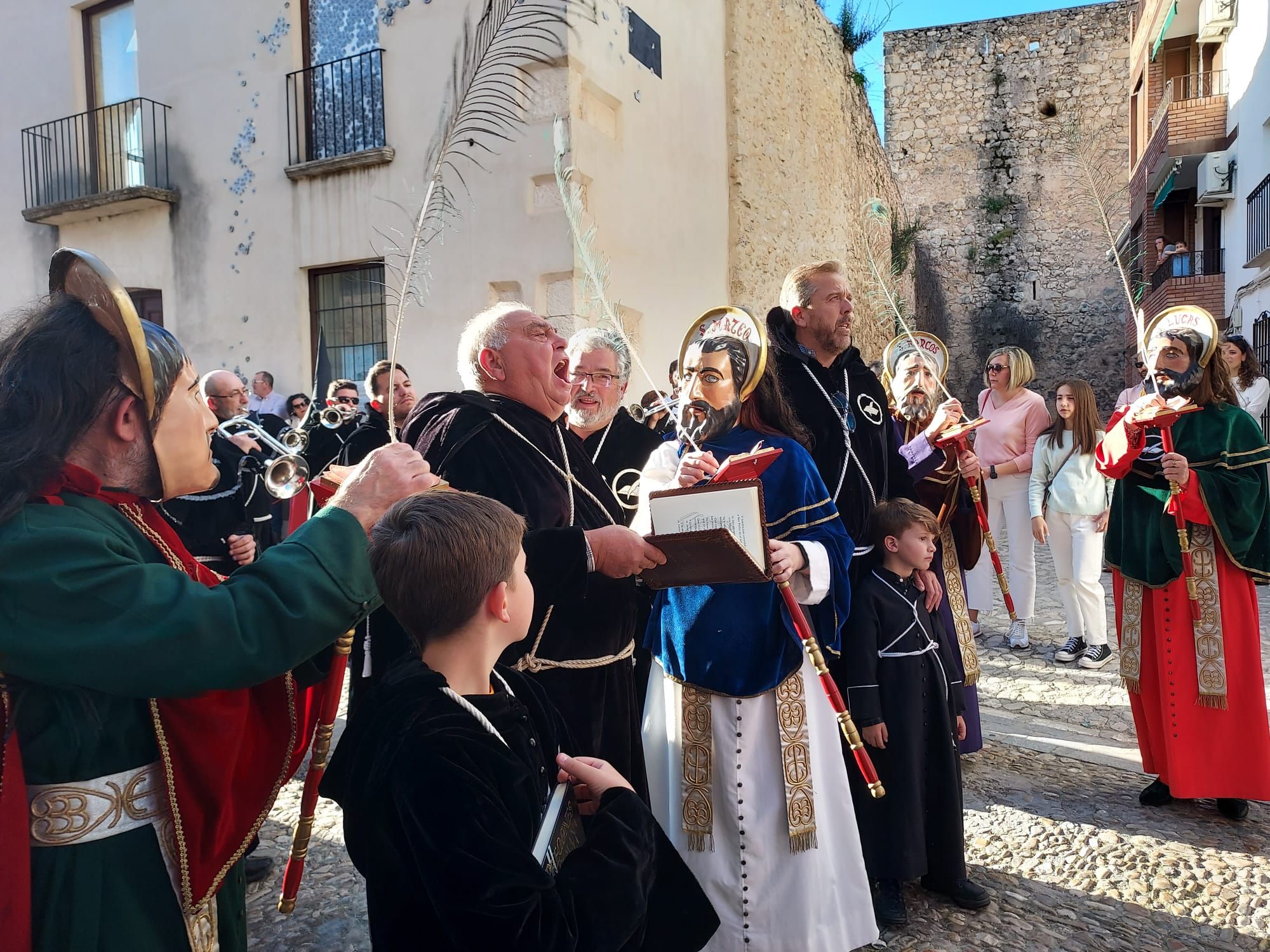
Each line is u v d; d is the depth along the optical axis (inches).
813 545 96.5
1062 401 215.9
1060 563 221.0
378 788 50.3
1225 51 540.4
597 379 158.2
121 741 50.5
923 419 161.9
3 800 46.3
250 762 56.7
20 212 397.4
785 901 93.1
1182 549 132.7
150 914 51.0
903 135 790.5
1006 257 768.9
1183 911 111.5
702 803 95.6
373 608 54.5
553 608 84.7
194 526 140.7
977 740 154.0
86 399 48.9
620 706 90.0
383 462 57.9
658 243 342.3
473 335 93.9
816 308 121.6
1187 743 133.9
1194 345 139.6
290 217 332.8
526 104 280.1
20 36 393.4
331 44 327.3
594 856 52.8
